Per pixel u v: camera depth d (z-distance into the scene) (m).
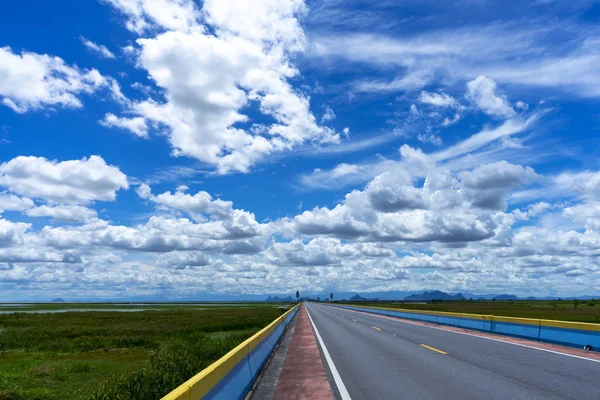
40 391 11.46
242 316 59.31
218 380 6.61
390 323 35.19
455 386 9.69
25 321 50.03
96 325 41.16
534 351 15.58
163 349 15.03
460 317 28.81
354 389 9.61
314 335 24.11
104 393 9.39
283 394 9.27
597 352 14.98
